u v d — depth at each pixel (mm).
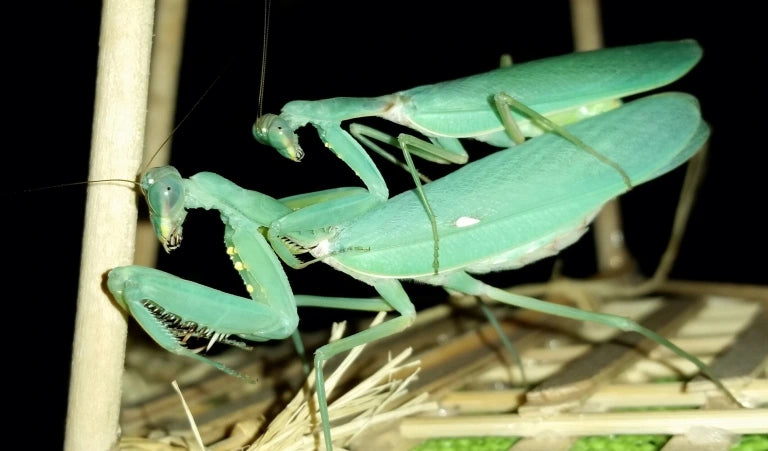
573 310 242
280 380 271
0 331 310
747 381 236
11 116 321
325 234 239
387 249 238
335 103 241
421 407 245
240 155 333
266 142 239
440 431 239
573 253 364
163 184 228
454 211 238
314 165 330
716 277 367
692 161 298
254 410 256
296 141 239
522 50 402
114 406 222
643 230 397
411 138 236
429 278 242
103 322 220
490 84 244
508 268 243
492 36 400
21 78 323
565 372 246
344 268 241
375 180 242
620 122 240
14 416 292
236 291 334
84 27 324
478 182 239
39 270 316
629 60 244
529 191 236
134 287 219
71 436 221
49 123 322
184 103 335
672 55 245
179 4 285
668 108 242
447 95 244
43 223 319
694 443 226
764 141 390
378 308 249
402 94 246
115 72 216
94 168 218
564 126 243
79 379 220
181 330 228
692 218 390
